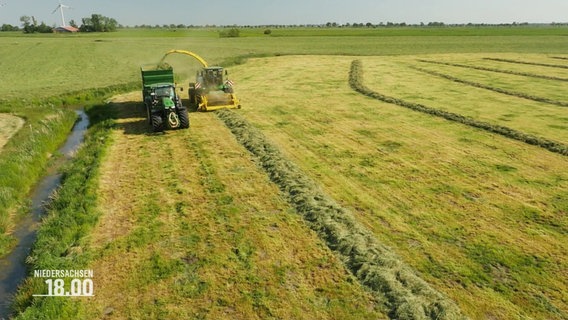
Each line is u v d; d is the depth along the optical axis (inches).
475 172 451.2
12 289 286.5
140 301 255.8
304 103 815.7
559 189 405.4
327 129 629.0
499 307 247.3
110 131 629.0
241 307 249.6
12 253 330.6
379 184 422.9
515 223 341.1
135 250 308.0
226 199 390.0
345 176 445.4
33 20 5177.2
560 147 518.0
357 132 611.2
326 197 386.9
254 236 325.4
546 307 246.8
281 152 518.6
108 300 256.5
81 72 1453.0
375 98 860.0
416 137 582.6
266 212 364.5
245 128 622.2
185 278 276.5
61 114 764.0
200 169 468.8
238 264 290.7
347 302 253.8
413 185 419.2
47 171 515.5
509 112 717.9
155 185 425.1
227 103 774.5
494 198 387.2
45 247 315.9
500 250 302.7
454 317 237.0
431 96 865.5
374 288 265.1
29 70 1530.5
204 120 692.1
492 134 591.8
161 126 613.6
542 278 272.1
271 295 259.8
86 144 588.7
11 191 422.0
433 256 296.7
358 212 363.9
